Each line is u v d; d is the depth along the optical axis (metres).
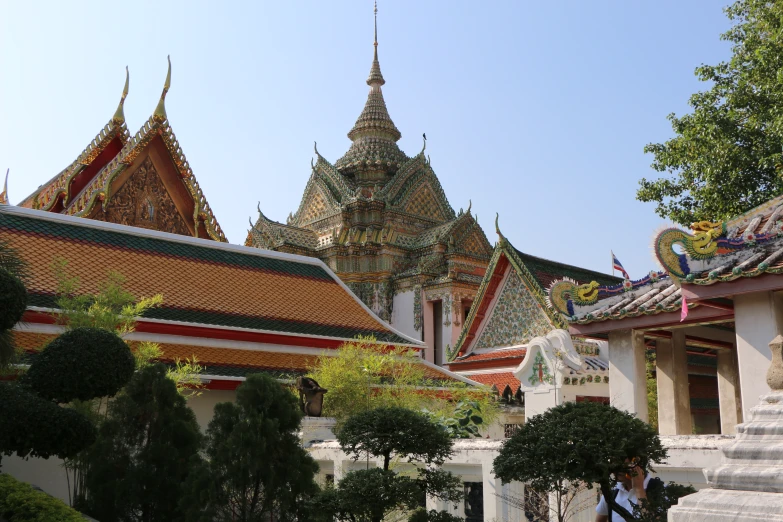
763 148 21.22
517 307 26.22
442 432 9.13
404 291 43.06
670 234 8.85
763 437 4.73
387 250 43.84
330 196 47.22
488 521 10.19
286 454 9.74
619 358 10.87
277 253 23.45
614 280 29.17
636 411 10.50
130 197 26.91
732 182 21.45
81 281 17.53
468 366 27.30
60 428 9.42
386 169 52.03
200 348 18.19
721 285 8.55
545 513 9.34
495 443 10.40
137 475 10.41
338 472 12.56
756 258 8.43
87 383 10.17
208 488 9.23
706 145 22.11
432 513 8.96
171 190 28.12
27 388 10.07
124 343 10.77
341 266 44.09
